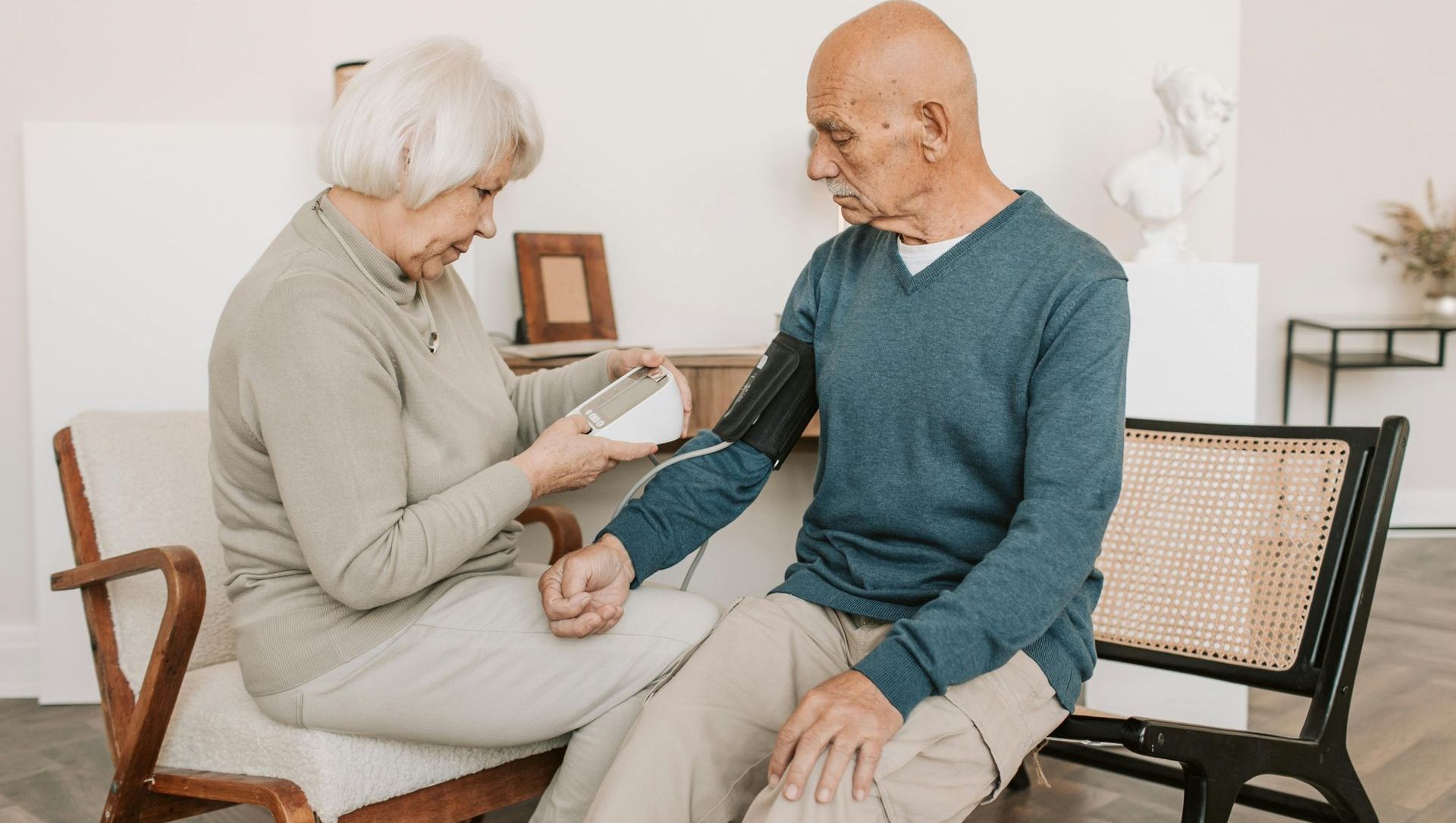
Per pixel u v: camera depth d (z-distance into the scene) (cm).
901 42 128
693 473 150
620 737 138
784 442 152
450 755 142
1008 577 117
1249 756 139
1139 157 235
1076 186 273
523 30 265
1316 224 479
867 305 141
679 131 270
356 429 126
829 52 131
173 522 172
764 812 112
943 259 134
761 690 131
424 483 138
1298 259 482
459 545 132
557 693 138
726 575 279
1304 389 488
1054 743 167
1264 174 478
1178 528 171
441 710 136
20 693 267
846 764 108
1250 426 170
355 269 136
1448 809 207
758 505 277
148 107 265
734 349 242
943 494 134
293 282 127
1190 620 166
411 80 131
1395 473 148
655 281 273
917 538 137
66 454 168
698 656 135
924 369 134
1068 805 214
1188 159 233
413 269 140
